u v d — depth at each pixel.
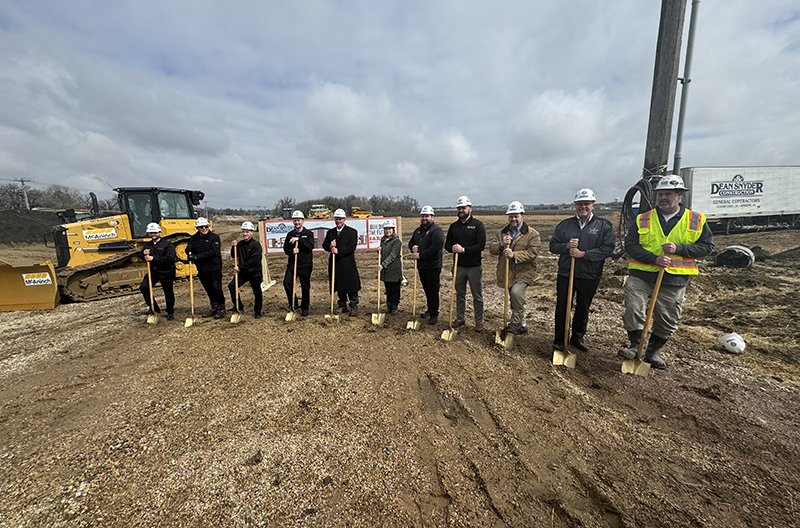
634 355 3.83
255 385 3.42
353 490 2.10
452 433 2.66
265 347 4.40
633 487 2.10
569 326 3.99
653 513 1.91
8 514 1.94
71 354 4.39
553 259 11.87
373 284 8.77
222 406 3.05
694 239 3.36
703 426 2.70
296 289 8.38
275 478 2.20
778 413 2.86
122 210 8.52
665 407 2.98
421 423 2.79
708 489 2.08
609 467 2.27
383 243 5.66
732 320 5.19
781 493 2.04
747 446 2.46
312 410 2.97
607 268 9.43
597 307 6.00
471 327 5.16
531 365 3.83
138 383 3.53
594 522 1.87
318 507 1.97
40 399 3.26
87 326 5.65
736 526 1.82
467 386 3.37
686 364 3.79
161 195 8.99
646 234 3.59
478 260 4.77
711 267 8.96
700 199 16.73
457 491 2.09
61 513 1.95
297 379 3.54
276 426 2.75
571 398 3.14
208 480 2.19
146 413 2.96
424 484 2.15
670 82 7.79
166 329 5.27
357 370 3.74
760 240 15.38
